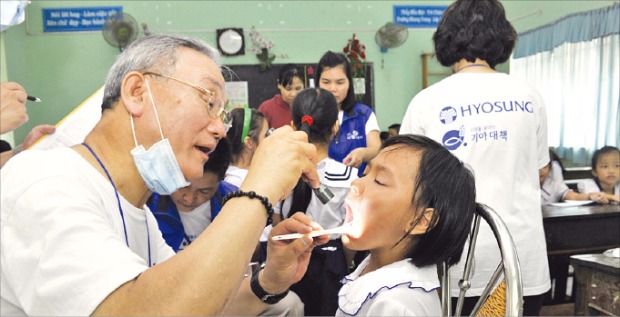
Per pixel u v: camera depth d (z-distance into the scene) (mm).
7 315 704
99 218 691
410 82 5918
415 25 5867
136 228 876
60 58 5383
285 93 3213
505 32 1376
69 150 808
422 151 941
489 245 1266
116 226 795
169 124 801
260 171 734
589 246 2781
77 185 724
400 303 853
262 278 987
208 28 5520
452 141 1339
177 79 798
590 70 4855
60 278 615
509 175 1302
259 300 1002
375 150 2049
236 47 5492
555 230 2736
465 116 1332
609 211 2814
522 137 1321
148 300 603
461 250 993
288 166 745
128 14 4957
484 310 967
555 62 5305
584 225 2770
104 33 4938
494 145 1305
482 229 1266
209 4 5512
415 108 1445
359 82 5496
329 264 1514
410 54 5887
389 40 5523
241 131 1771
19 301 651
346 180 1551
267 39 5617
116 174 831
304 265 986
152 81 799
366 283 924
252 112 1869
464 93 1348
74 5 5355
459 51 1418
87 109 1165
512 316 833
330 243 1538
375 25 5812
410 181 914
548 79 5438
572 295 3215
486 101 1329
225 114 878
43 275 625
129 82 797
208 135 839
